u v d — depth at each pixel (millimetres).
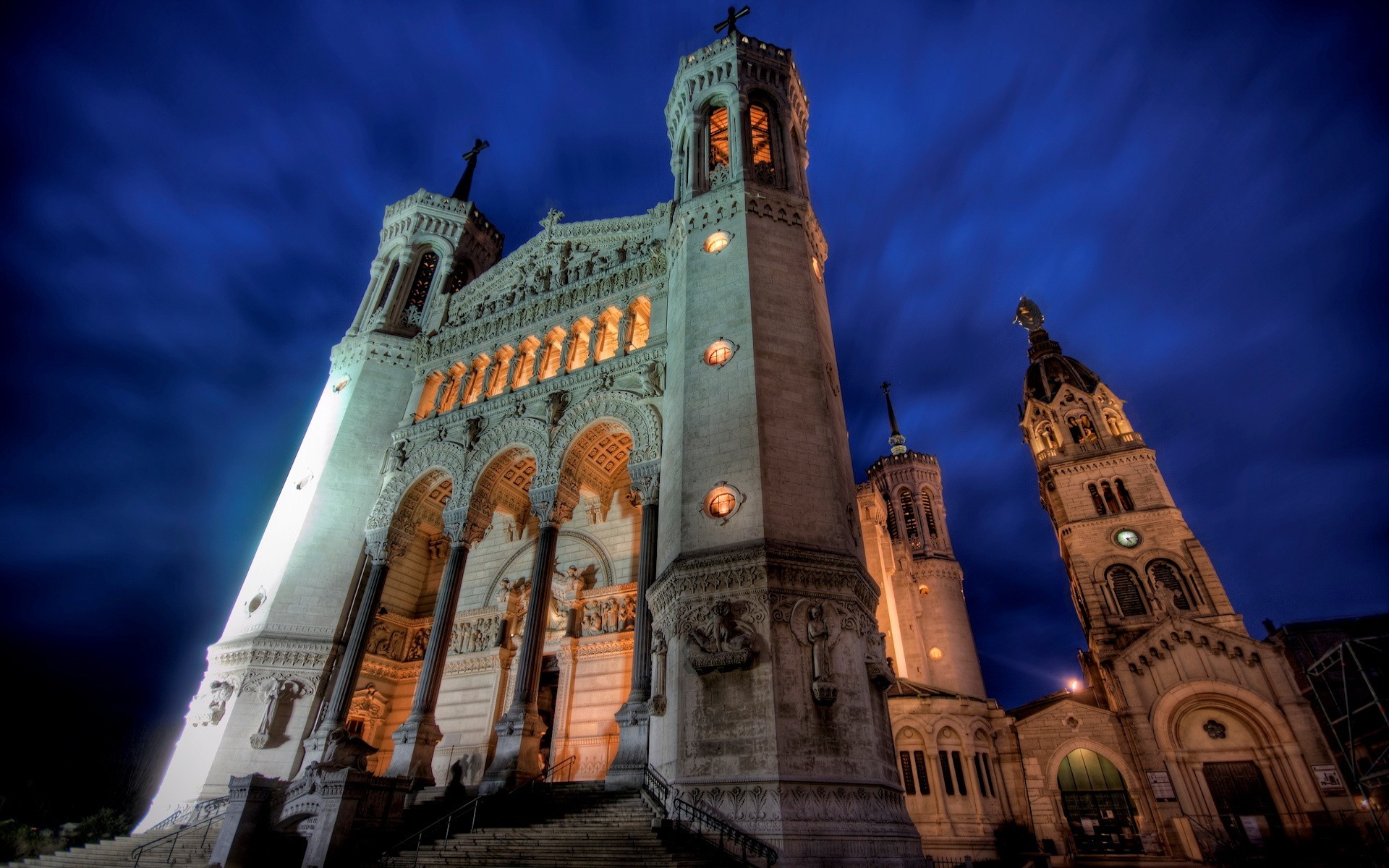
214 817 24469
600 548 35594
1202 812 32812
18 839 27641
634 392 30547
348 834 18844
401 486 35500
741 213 30297
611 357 35188
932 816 33750
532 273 42812
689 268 29578
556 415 32500
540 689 34719
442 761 32062
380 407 39938
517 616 35094
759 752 17875
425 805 22562
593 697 31375
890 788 18578
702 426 24469
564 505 30641
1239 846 31109
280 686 30141
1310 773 31875
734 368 25359
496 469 34250
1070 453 55344
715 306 27562
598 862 16078
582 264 39312
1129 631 45250
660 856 15898
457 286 48125
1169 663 37000
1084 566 48875
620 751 22359
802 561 20797
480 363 39688
